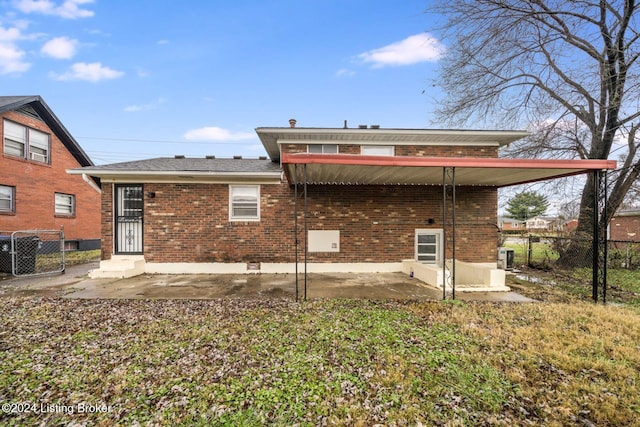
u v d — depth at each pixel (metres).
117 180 9.34
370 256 9.79
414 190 9.93
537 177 8.04
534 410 2.85
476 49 11.83
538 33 11.25
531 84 12.35
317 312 5.57
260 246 9.59
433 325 4.91
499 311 5.66
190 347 4.09
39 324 4.94
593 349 4.04
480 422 2.67
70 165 16.30
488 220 10.16
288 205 9.65
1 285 7.89
